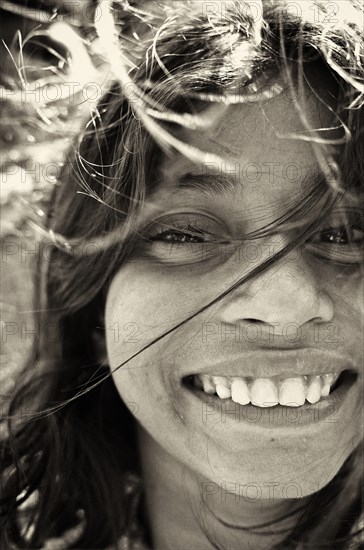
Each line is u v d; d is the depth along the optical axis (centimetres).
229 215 32
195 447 33
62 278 38
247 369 32
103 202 34
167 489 36
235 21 32
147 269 33
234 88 31
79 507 39
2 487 39
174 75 32
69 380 39
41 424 39
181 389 33
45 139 41
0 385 43
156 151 32
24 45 42
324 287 32
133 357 33
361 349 33
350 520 36
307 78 31
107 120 34
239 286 31
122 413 39
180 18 34
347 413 33
